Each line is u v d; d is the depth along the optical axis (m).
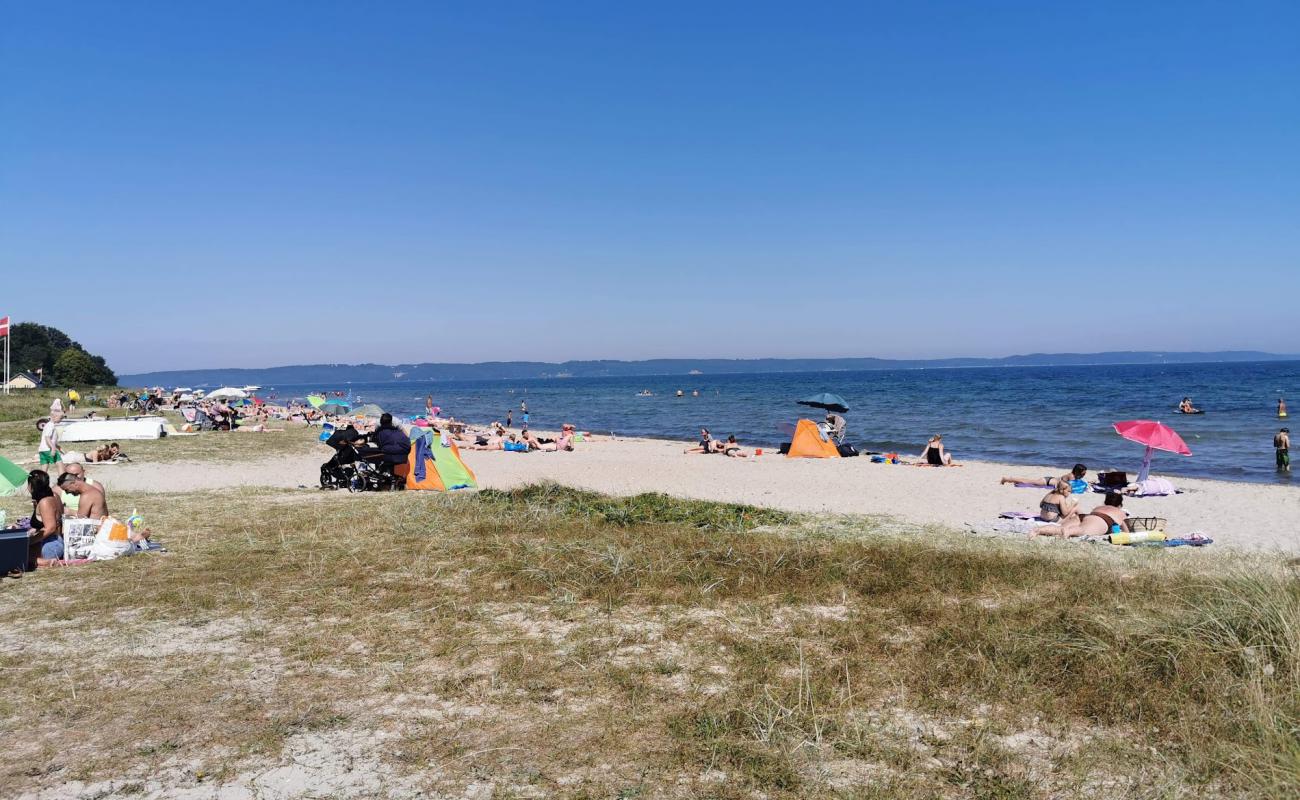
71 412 40.59
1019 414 43.22
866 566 8.04
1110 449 26.30
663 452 28.09
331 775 3.85
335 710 4.60
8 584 7.32
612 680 5.02
